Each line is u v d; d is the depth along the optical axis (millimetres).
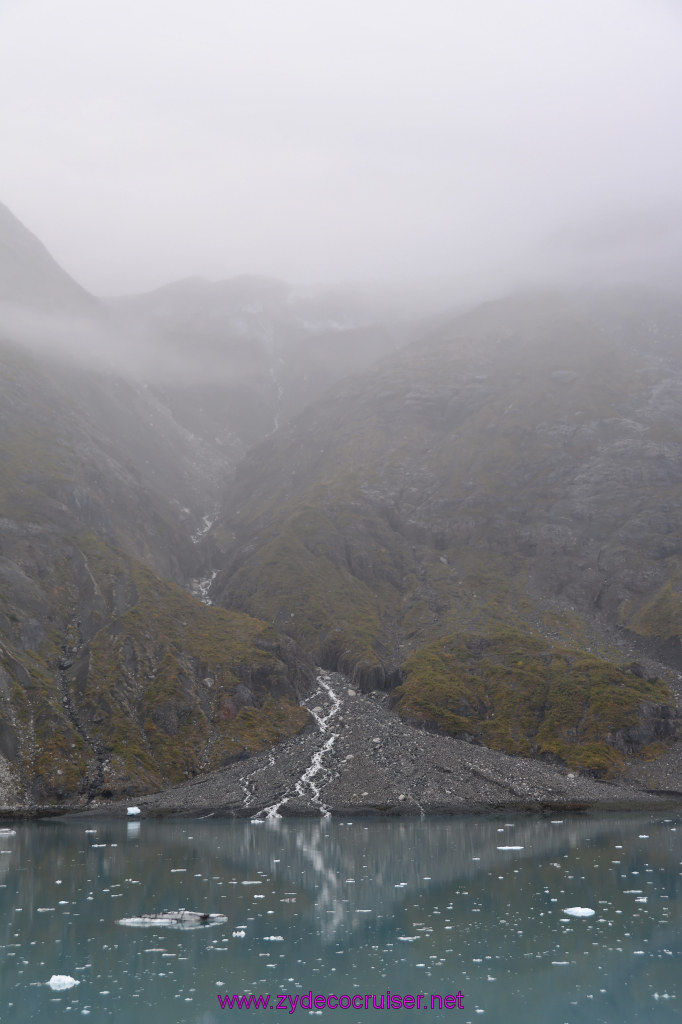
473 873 104250
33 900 90750
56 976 65562
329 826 149000
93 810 163500
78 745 181375
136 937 77188
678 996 63438
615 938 76312
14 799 164500
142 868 108000
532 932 78125
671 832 139875
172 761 187125
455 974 67625
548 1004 62000
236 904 89000
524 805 168250
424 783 173625
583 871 105312
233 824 152500
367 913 85062
